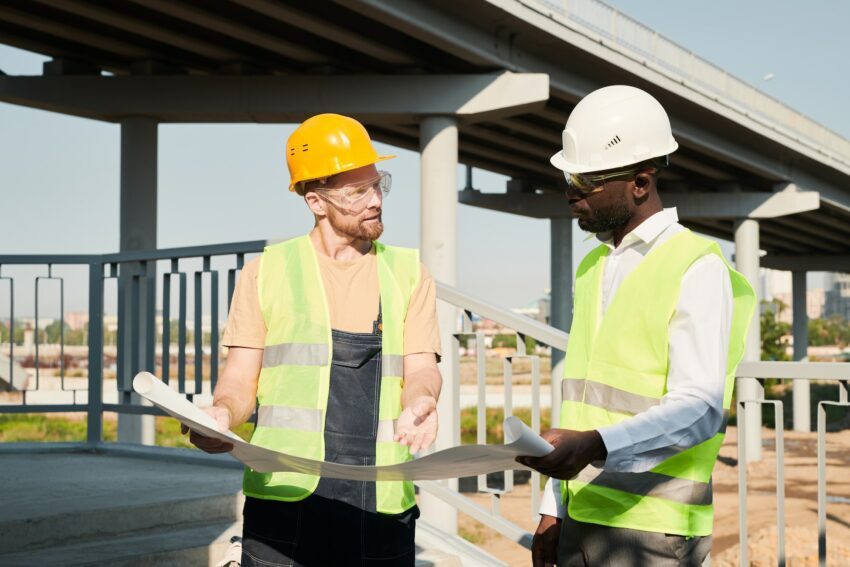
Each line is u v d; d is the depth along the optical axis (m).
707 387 2.11
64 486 4.76
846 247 42.03
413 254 2.68
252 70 15.74
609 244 2.40
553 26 15.59
